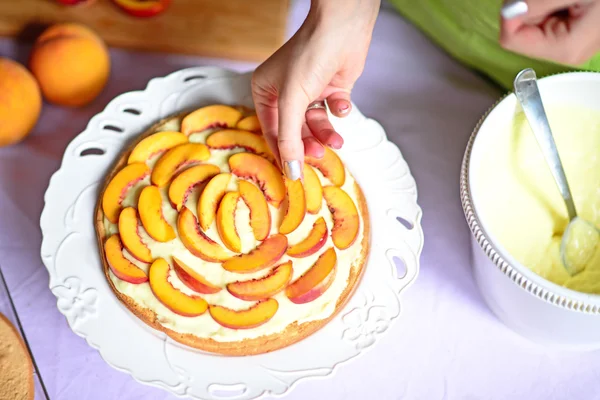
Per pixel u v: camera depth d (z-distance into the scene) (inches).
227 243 27.3
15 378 26.7
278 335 27.2
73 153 29.8
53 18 34.5
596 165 29.9
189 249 27.4
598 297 25.1
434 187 32.4
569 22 25.3
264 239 27.7
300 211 27.9
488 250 26.5
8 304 28.1
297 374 26.9
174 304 26.7
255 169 28.7
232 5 35.5
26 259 30.0
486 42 32.7
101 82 32.1
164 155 28.9
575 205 29.8
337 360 27.2
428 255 31.1
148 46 34.3
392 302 28.3
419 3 34.5
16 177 31.4
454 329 29.8
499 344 29.7
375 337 27.6
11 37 34.5
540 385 29.0
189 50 34.4
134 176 28.6
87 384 28.1
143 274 27.2
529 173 29.9
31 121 31.0
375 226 29.7
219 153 29.3
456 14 32.9
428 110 34.0
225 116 30.1
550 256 28.7
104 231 28.2
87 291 27.7
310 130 29.2
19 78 30.4
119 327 27.2
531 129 28.0
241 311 26.8
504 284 27.2
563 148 30.1
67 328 28.9
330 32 27.0
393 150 31.0
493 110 28.6
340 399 28.5
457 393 28.8
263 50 34.6
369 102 34.0
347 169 30.1
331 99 29.6
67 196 29.1
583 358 29.5
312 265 27.7
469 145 28.3
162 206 28.1
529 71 27.3
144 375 26.6
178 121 30.2
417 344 29.4
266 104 29.3
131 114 30.8
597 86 28.5
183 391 26.4
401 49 35.5
